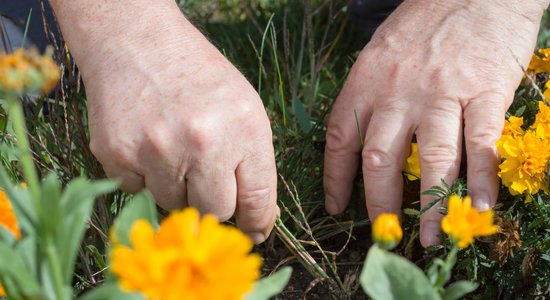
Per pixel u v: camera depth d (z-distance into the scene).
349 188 0.56
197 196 0.47
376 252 0.35
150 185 0.47
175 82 0.46
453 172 0.50
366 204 0.53
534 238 0.49
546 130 0.50
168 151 0.45
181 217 0.29
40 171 0.53
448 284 0.53
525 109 0.55
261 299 0.34
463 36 0.53
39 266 0.34
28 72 0.29
